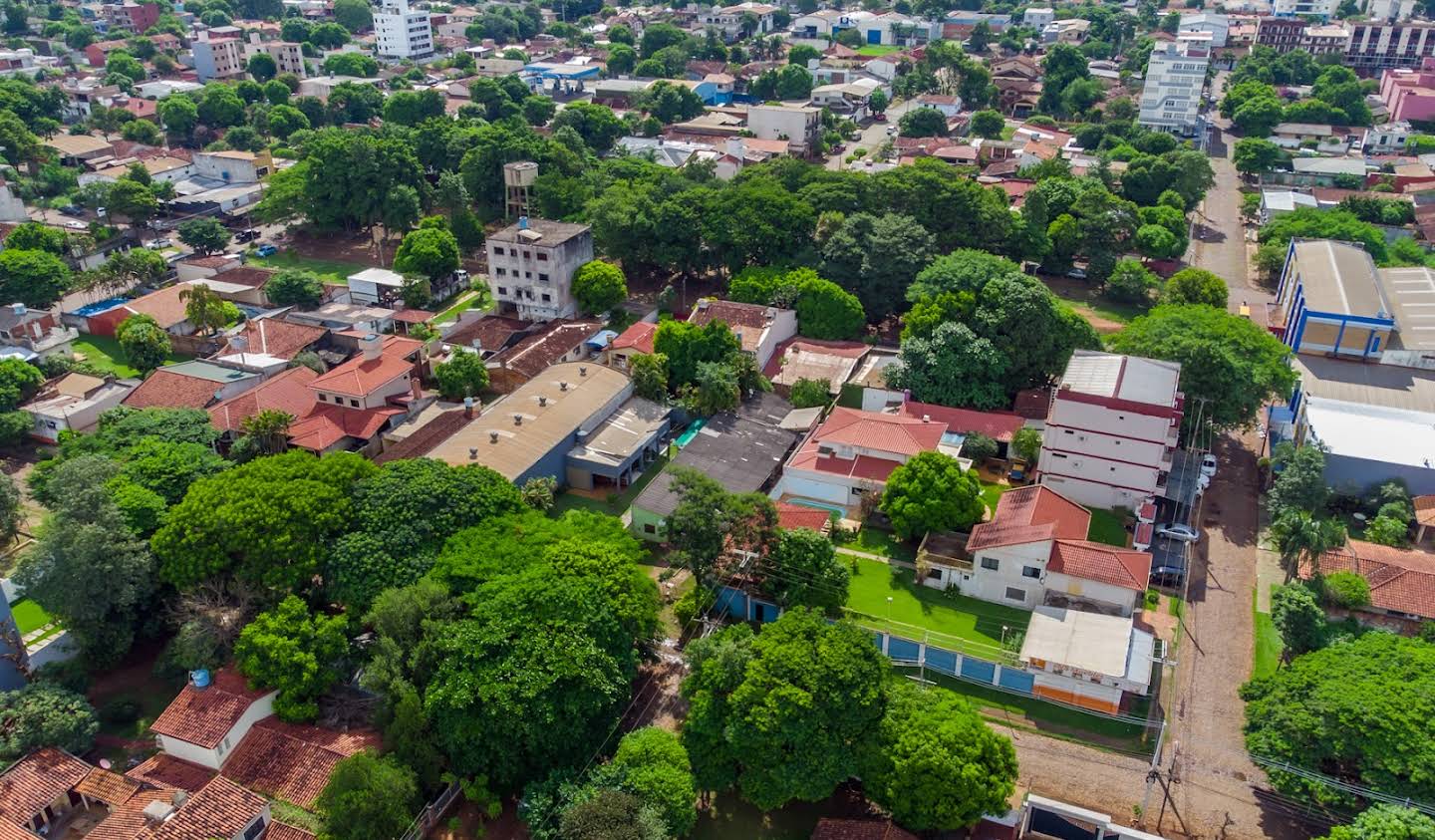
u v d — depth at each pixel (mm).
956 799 57719
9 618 69562
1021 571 78875
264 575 70125
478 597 66875
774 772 59781
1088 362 97250
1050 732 68750
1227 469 101125
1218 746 67562
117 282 134750
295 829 58562
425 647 64188
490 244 126875
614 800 57125
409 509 73812
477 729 60906
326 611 75000
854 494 92000
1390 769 57125
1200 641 77062
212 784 59469
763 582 77438
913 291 116062
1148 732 68688
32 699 65000
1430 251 150125
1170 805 63219
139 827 58438
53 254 138125
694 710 62750
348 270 154750
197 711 64500
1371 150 199500
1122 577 75750
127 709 69188
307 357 113062
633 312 133750
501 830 61562
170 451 83438
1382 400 106438
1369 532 86625
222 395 105438
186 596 71062
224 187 178375
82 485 74875
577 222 144875
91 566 68688
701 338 109812
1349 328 115875
